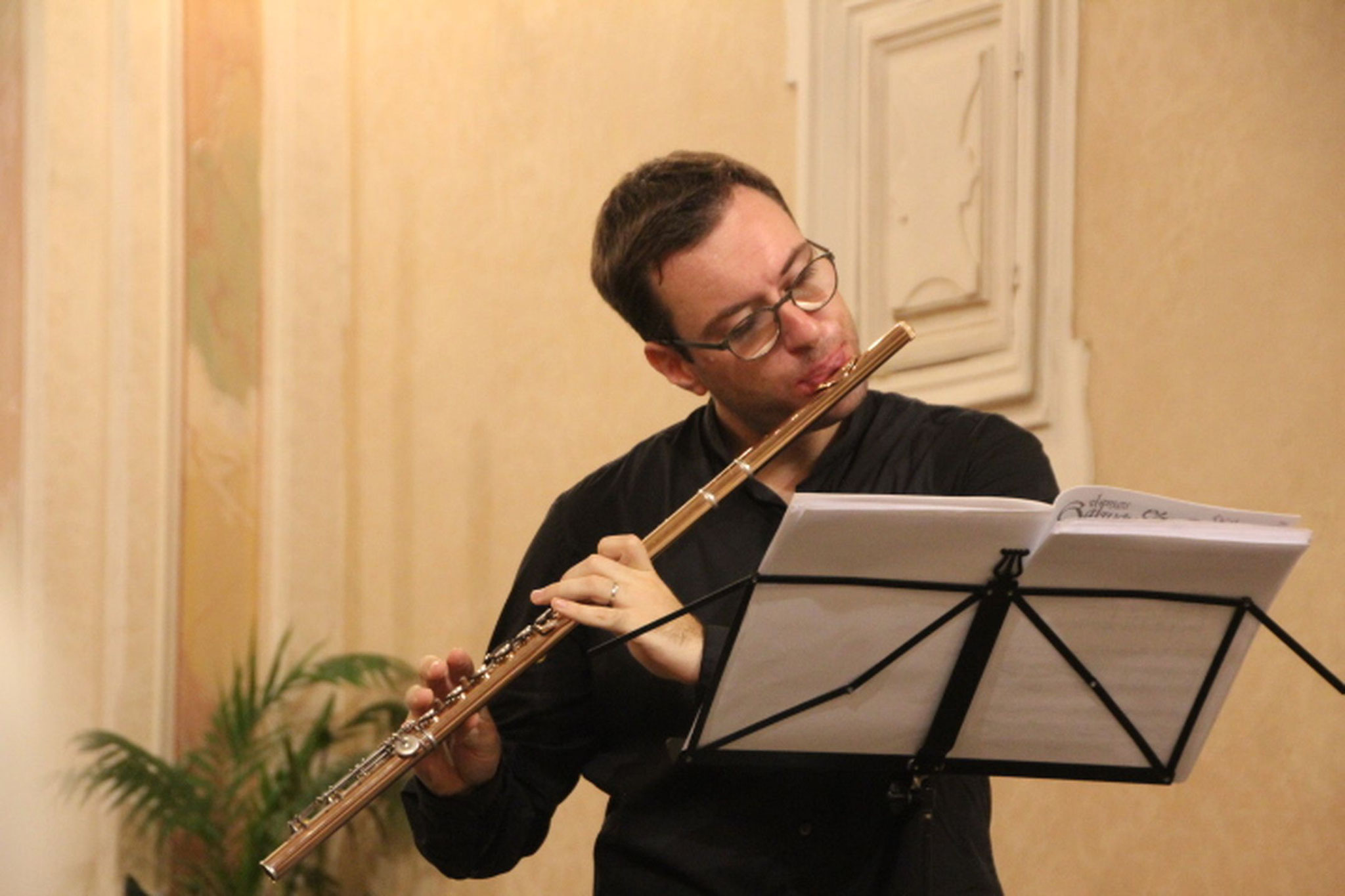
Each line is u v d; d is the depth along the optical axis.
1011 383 11.26
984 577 5.34
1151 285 10.79
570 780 7.04
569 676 6.95
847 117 12.42
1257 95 10.47
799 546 5.20
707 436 7.07
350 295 15.67
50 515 14.30
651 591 5.84
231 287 15.31
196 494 14.91
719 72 13.31
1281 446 10.11
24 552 14.21
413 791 6.80
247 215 15.48
